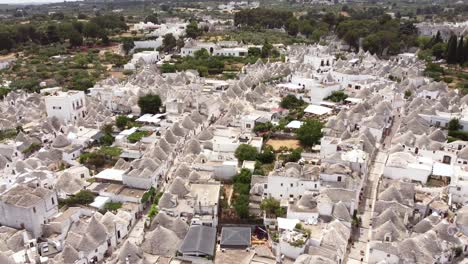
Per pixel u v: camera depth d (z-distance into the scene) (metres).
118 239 101.69
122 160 133.12
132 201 113.94
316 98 194.75
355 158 118.75
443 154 131.12
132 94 197.75
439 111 167.12
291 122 166.50
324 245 91.00
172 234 98.25
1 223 102.81
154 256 93.81
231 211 107.38
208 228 101.44
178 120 168.12
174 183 113.56
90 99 191.88
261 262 90.56
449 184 115.62
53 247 96.00
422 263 87.38
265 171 126.06
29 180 112.69
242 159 134.75
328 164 117.81
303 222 99.25
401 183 112.31
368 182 124.25
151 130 164.62
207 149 141.00
